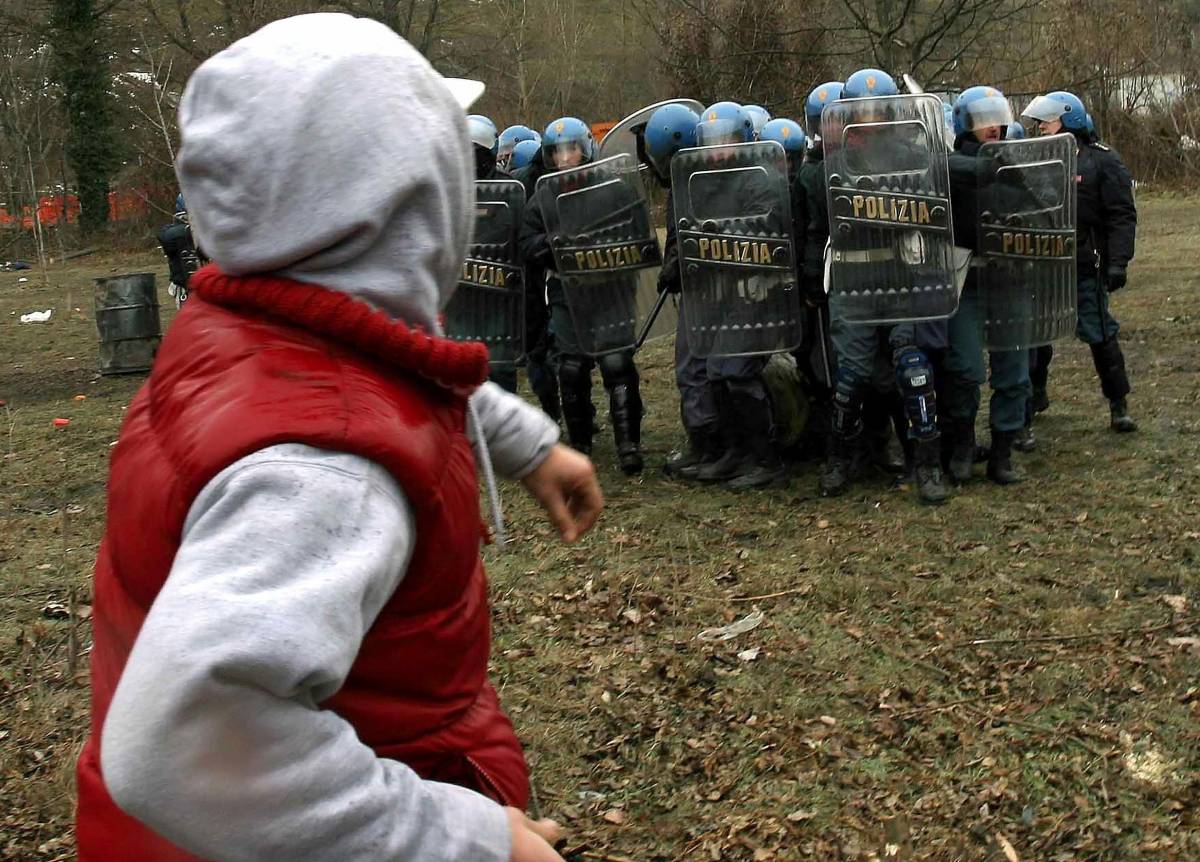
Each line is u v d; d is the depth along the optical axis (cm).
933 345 585
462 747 126
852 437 601
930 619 435
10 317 1808
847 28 1285
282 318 117
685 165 591
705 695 388
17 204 2955
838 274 571
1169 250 1633
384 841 105
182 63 1748
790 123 662
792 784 334
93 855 115
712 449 654
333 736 104
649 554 529
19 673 434
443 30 2289
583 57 2947
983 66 1605
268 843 100
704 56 1773
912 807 318
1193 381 823
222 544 102
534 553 536
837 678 394
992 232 568
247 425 107
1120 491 575
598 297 648
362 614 106
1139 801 313
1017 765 333
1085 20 2498
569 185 636
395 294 118
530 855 113
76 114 3016
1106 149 673
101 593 120
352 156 114
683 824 320
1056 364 930
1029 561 488
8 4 2756
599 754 358
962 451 606
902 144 553
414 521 115
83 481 730
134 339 1168
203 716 96
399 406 115
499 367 672
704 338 604
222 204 115
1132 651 396
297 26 120
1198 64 2556
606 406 873
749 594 471
